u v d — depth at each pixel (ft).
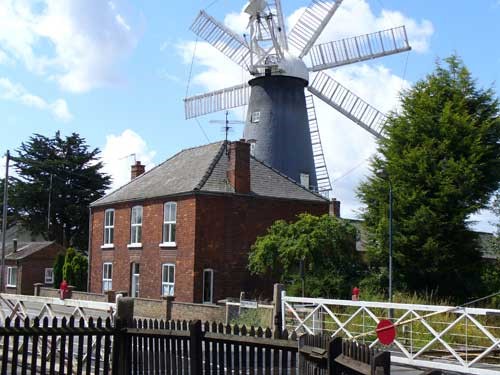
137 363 34.96
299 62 138.21
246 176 109.60
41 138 227.20
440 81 97.45
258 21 135.85
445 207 89.71
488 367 49.47
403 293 87.35
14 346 33.53
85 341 50.03
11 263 182.39
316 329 59.62
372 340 57.16
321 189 141.18
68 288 129.29
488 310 43.27
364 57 140.15
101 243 131.13
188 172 114.93
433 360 51.55
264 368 28.60
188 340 31.58
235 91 147.43
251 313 75.46
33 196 217.77
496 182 93.81
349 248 93.09
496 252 102.37
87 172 225.97
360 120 141.18
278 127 134.10
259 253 95.40
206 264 104.73
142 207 118.83
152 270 113.91
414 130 95.55
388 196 93.35
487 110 96.68
